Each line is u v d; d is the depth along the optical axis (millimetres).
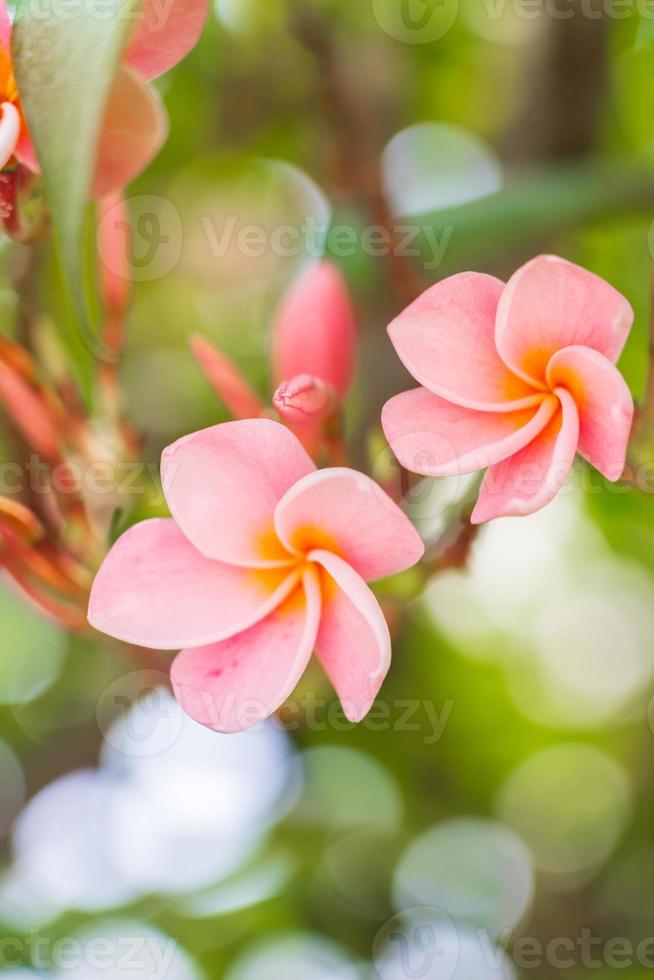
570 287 641
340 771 1111
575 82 1011
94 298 760
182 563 652
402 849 1055
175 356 1138
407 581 708
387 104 1089
